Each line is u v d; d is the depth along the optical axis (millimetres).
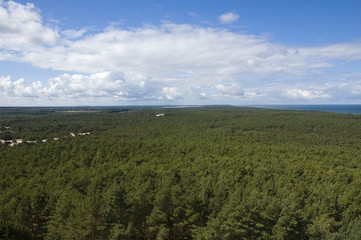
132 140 87438
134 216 30250
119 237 26906
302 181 48906
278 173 53625
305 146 86562
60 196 36312
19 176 54531
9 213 32812
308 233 27250
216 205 31719
